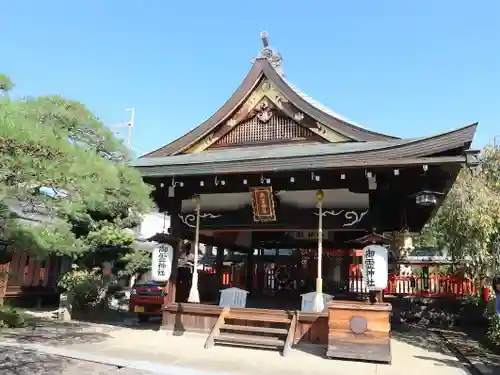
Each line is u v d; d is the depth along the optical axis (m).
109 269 14.80
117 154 7.59
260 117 11.71
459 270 14.18
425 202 8.23
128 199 6.69
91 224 12.59
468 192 11.31
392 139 9.97
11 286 14.89
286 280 14.79
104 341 8.50
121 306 16.97
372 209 9.27
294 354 7.71
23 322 10.25
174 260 10.27
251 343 8.16
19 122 4.64
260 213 9.60
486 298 12.84
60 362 6.52
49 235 9.09
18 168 4.95
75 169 4.97
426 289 14.68
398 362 7.32
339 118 10.76
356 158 8.34
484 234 10.88
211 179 9.58
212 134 12.05
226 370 6.43
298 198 9.76
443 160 7.60
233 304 10.56
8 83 6.50
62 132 6.07
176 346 8.23
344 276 14.28
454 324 13.43
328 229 9.48
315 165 8.36
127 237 13.07
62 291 14.02
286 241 14.87
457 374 6.56
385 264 7.98
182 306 9.77
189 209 10.88
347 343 7.43
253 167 8.91
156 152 12.14
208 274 14.09
